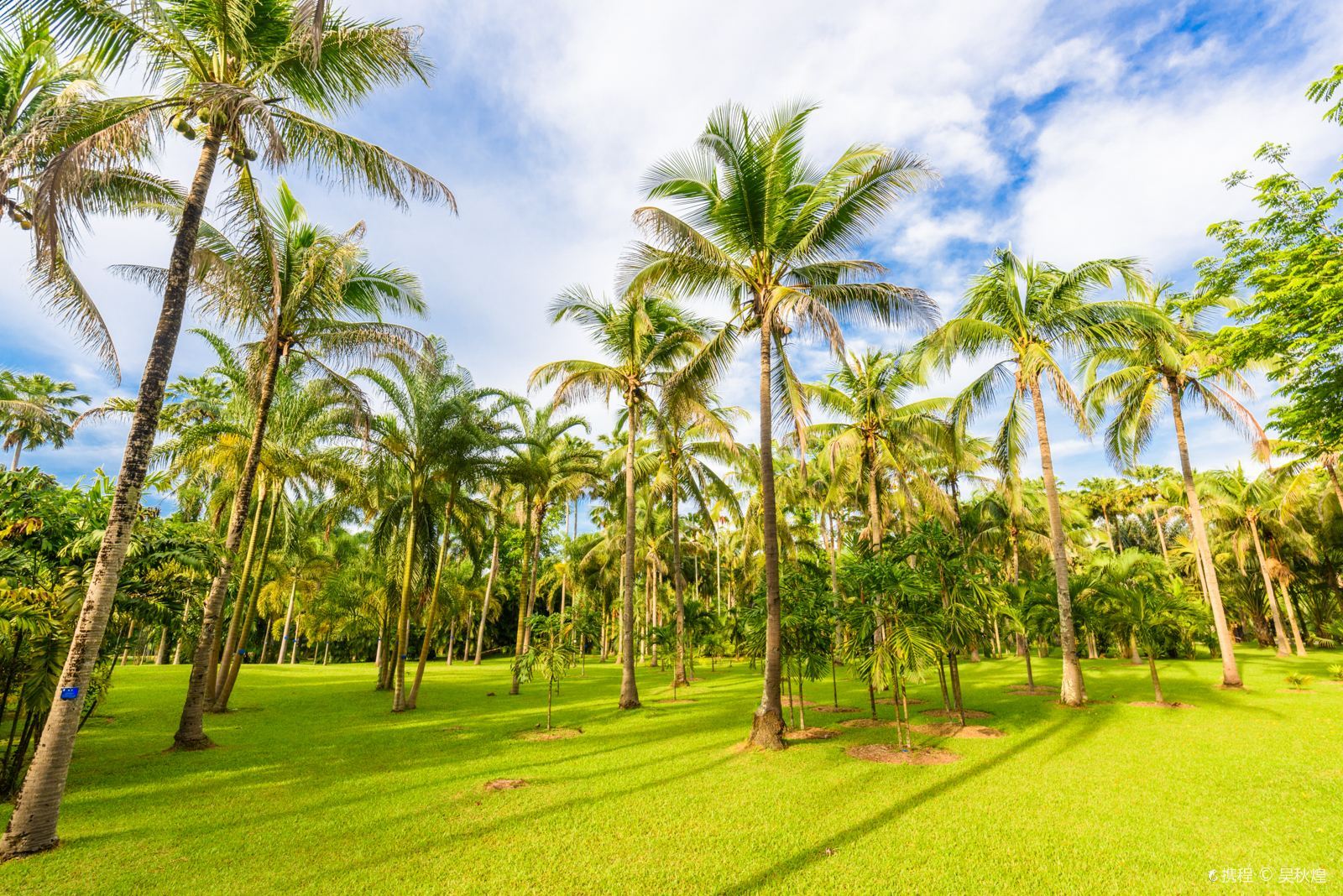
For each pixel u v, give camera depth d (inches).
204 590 439.2
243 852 245.0
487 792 327.6
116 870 229.1
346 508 933.8
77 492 373.4
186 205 307.1
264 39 333.1
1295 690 645.9
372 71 354.3
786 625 528.1
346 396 577.3
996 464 733.3
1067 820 262.1
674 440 911.7
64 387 1400.1
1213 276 459.2
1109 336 618.5
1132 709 541.3
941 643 415.5
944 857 228.2
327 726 572.4
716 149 453.4
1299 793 289.1
